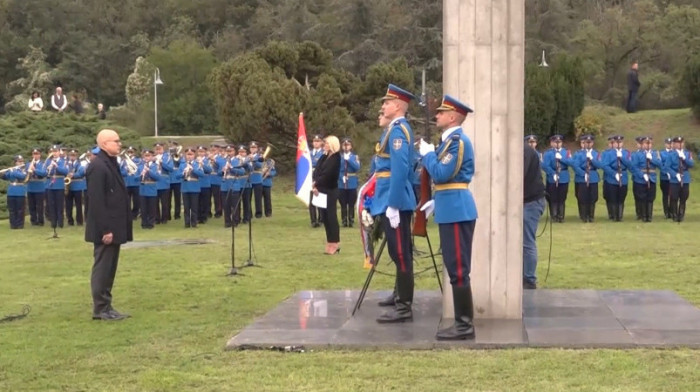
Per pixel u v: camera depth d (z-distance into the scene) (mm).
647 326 7738
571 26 45250
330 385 6129
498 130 7961
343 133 27203
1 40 59969
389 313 8148
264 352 7145
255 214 21891
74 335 8039
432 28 41719
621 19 40250
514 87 7922
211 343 7594
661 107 37875
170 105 40969
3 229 20422
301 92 27016
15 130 31234
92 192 8758
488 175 8016
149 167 19719
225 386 6176
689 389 5902
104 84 59812
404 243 7988
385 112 7906
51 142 30969
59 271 12500
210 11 63188
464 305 7273
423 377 6281
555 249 14469
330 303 9102
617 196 20047
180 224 20688
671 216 20094
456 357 6809
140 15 64438
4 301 10008
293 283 11078
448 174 7082
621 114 32281
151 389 6148
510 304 8078
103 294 8812
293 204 25422
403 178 7637
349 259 13516
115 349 7441
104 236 8742
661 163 19953
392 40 42344
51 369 6797
